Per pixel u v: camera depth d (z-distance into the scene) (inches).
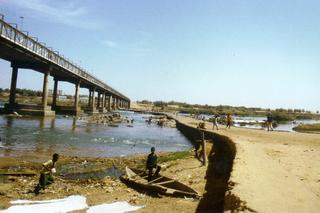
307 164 510.6
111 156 908.0
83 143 1143.0
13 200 422.6
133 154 971.9
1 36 1408.7
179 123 2314.2
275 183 336.5
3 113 2165.4
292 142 916.6
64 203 411.2
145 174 571.5
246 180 337.7
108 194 464.4
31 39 1769.2
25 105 2262.6
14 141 1054.4
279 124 3969.0
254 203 254.5
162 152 1048.8
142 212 374.6
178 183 474.6
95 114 3563.0
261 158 526.6
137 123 2576.3
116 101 6830.7
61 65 2432.3
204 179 554.9
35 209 384.8
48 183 495.5
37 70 2316.7
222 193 442.9
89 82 3494.1
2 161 714.2
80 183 552.1
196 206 396.8
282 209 244.4
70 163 756.0
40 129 1473.9
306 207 254.2
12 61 2229.3
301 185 337.7
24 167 671.1
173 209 385.1
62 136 1295.5
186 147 1262.3
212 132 1135.6
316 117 7667.3
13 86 2240.4
